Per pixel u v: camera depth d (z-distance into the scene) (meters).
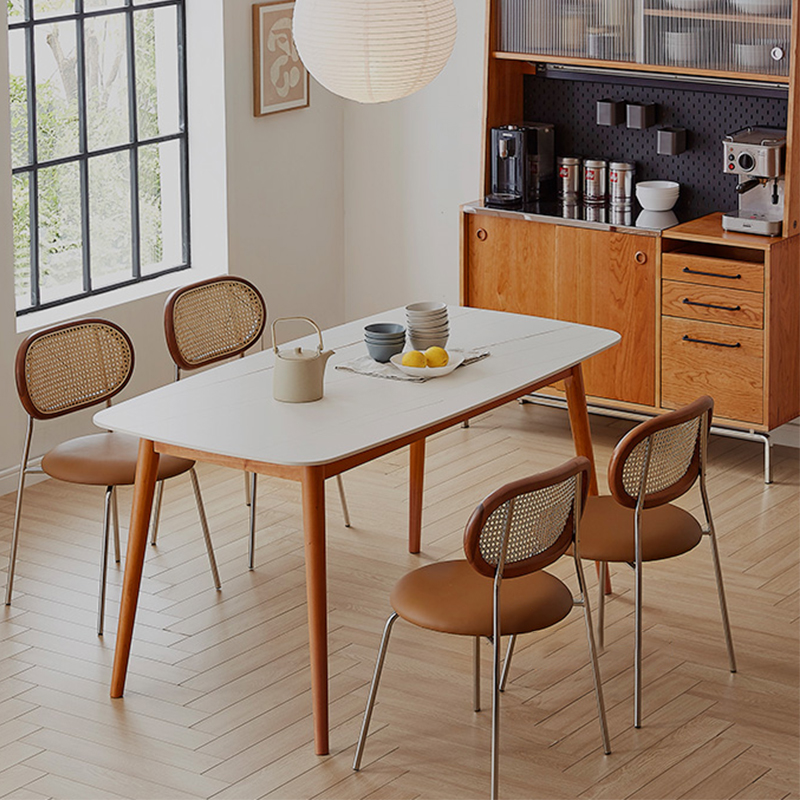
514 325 4.71
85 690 4.03
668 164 6.05
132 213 6.25
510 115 6.25
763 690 3.98
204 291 4.97
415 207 6.76
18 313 5.79
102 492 5.53
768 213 5.48
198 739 3.77
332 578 4.73
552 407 6.41
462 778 3.57
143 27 6.16
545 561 3.43
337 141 6.89
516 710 3.89
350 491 5.46
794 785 3.52
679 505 5.30
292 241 6.76
